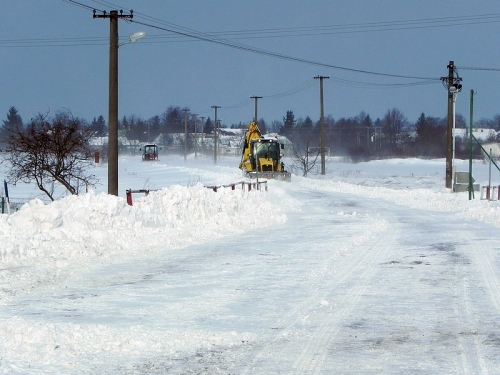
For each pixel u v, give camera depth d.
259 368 12.05
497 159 169.75
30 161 48.56
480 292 19.14
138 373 11.74
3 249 23.67
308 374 11.70
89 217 30.27
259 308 17.05
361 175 131.25
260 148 92.44
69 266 23.69
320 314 16.34
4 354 12.65
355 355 12.86
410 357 12.71
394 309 16.91
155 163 157.75
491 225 40.69
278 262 25.05
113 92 44.69
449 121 79.12
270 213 43.72
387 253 27.38
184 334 14.26
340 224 40.91
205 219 37.34
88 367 12.05
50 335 13.69
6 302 17.72
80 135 48.81
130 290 19.56
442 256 26.47
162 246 29.39
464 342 13.76
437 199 65.25
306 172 123.19
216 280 21.27
